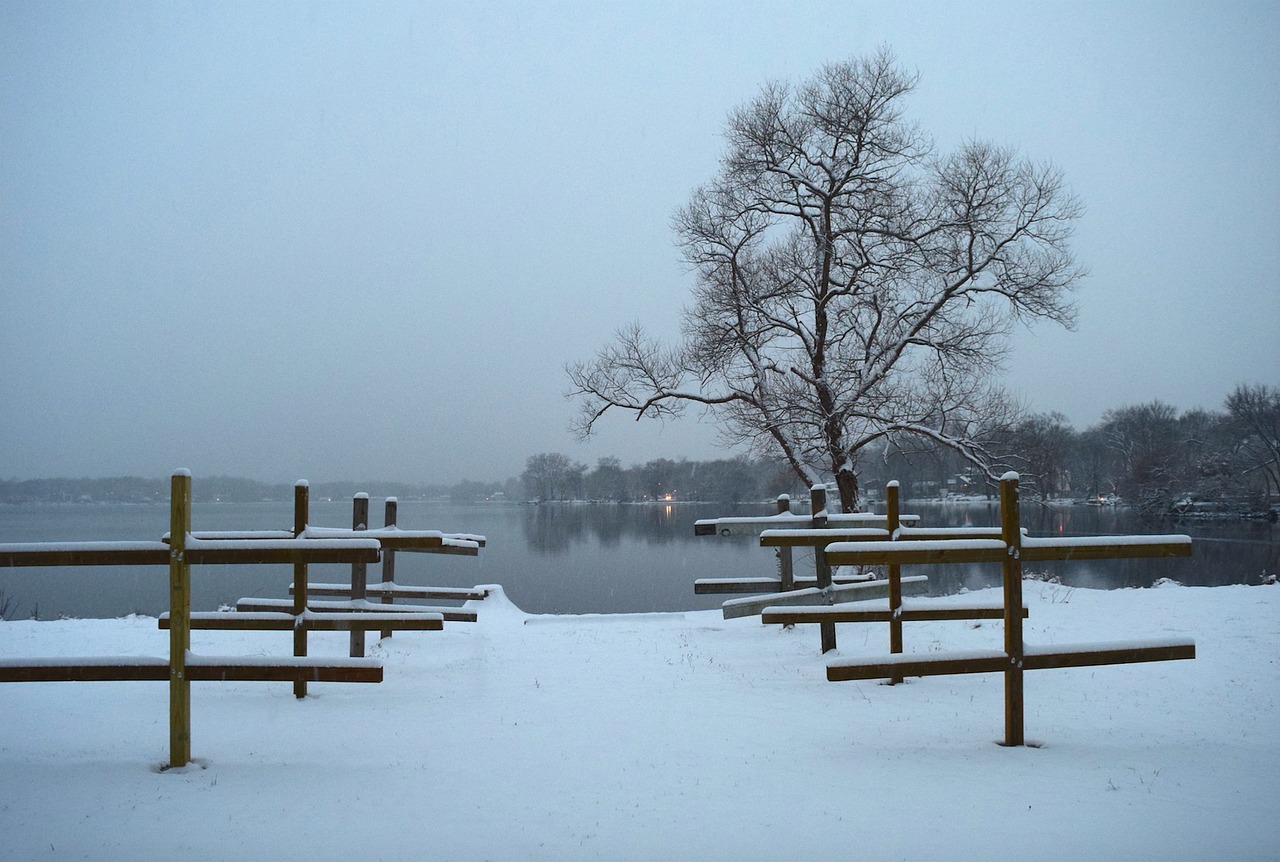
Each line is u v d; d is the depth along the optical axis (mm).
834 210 20750
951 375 20641
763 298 20469
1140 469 67500
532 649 10641
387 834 4449
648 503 114625
